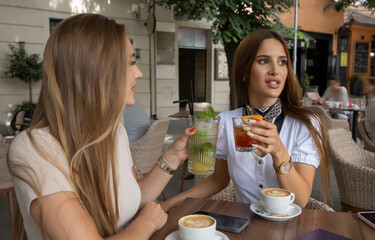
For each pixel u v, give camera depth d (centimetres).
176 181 362
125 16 818
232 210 111
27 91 707
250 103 143
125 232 89
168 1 591
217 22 453
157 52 877
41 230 78
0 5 660
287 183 114
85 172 89
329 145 212
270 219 101
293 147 132
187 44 946
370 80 481
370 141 341
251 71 133
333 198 312
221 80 997
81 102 87
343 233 93
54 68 86
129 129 300
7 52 677
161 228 99
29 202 78
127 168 105
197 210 111
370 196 188
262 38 131
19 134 87
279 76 129
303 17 1114
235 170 138
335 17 1200
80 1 749
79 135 87
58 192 79
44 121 89
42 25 706
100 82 87
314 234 90
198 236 82
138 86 866
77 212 79
